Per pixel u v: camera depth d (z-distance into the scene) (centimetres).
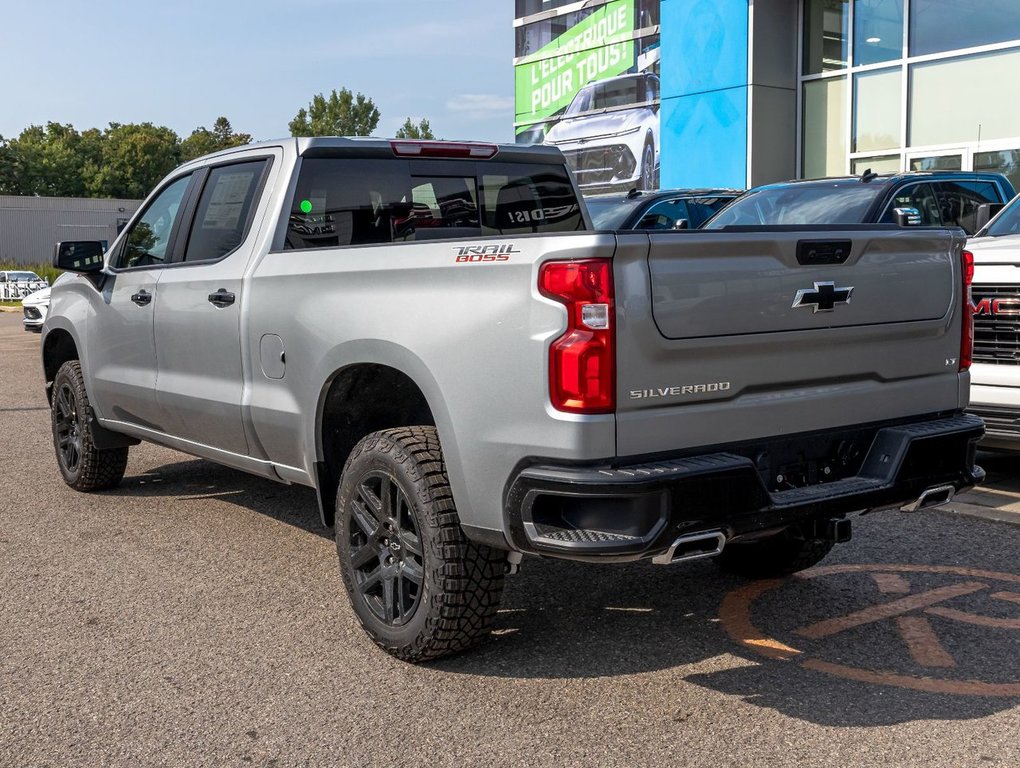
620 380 323
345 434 443
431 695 368
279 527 595
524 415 334
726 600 462
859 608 446
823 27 1709
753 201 887
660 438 332
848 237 367
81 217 6850
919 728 335
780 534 461
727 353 344
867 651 400
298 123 9281
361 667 393
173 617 449
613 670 387
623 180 2067
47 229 6762
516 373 335
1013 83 1465
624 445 326
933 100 1570
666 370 332
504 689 372
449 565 370
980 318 604
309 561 529
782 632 421
